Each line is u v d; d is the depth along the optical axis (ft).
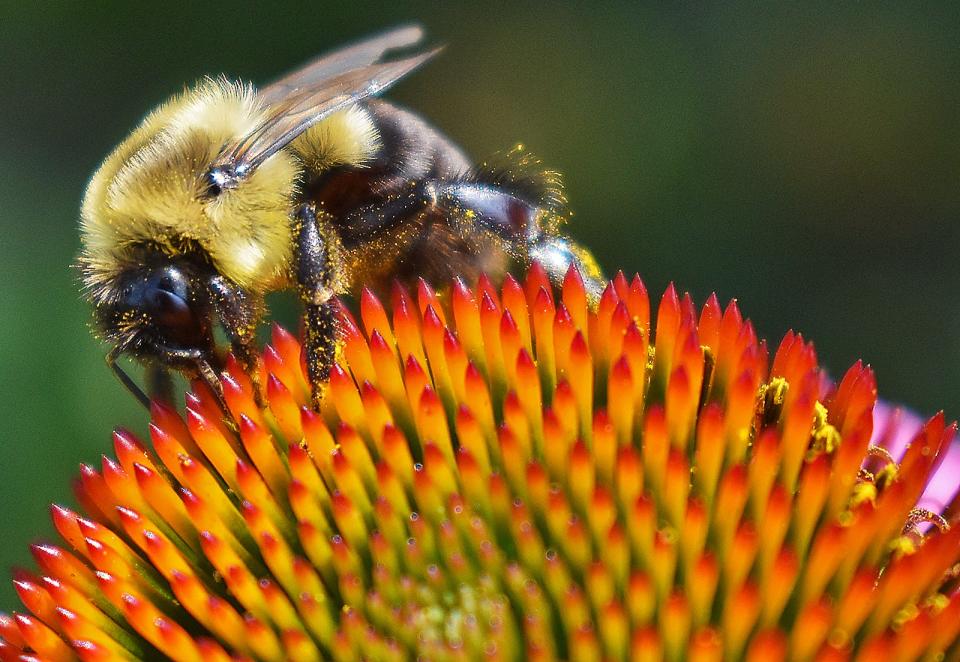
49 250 0.48
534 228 0.33
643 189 0.52
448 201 0.32
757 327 0.48
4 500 0.42
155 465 0.31
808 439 0.30
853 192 0.52
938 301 0.49
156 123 0.32
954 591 0.29
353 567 0.29
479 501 0.30
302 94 0.32
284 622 0.29
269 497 0.30
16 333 0.43
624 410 0.30
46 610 0.30
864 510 0.29
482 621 0.29
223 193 0.31
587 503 0.29
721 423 0.29
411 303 0.31
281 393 0.30
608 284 0.31
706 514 0.29
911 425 0.33
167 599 0.30
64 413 0.42
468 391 0.30
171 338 0.31
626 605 0.29
